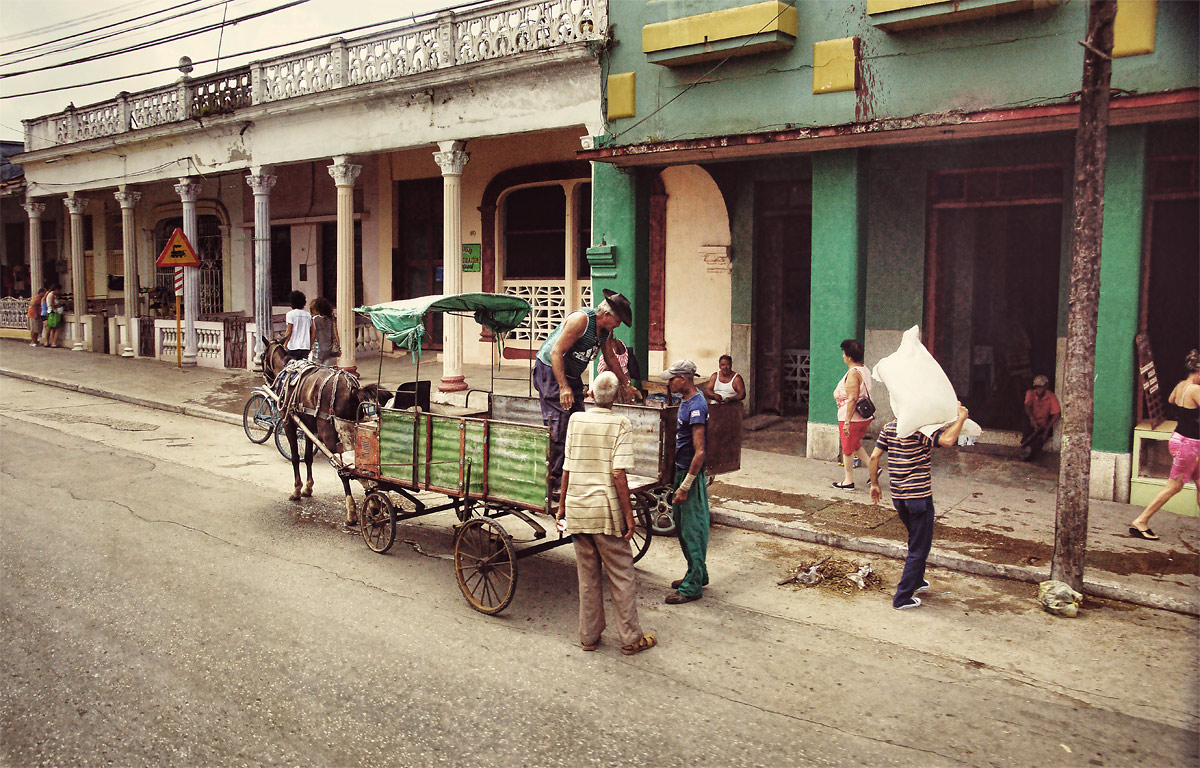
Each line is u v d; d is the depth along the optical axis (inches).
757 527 322.3
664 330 569.3
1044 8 345.4
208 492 380.2
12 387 685.3
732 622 238.1
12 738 177.6
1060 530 245.6
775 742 175.0
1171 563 270.2
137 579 268.5
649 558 296.4
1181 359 379.9
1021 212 432.1
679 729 180.4
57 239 1154.7
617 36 467.5
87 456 443.8
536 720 184.2
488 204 694.5
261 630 231.0
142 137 784.9
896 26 374.9
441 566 287.3
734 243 532.1
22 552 292.4
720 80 433.7
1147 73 324.2
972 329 450.9
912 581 245.6
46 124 914.1
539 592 263.1
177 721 183.8
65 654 215.9
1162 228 374.3
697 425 245.3
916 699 193.2
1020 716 185.3
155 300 965.8
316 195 831.7
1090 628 232.2
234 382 677.9
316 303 475.5
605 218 474.3
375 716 186.1
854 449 366.0
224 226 936.3
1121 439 339.3
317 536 318.7
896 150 445.1
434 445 271.3
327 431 333.4
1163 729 179.6
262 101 670.5
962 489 361.1
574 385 263.3
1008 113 326.3
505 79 518.9
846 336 407.8
